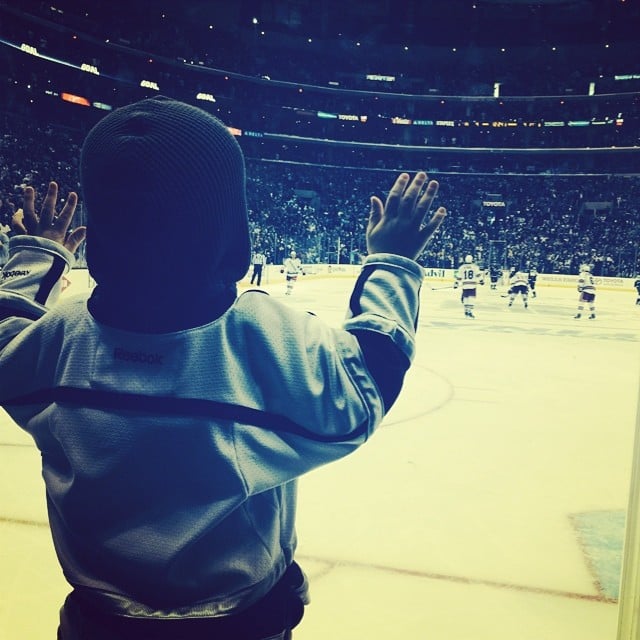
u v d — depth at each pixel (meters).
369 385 0.89
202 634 0.88
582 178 38.03
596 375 7.73
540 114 38.53
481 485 3.86
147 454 0.84
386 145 38.41
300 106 38.50
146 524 0.86
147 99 0.87
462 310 16.22
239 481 0.84
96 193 0.83
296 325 0.89
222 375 0.85
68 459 0.87
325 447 0.89
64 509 0.90
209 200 0.82
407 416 5.52
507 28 36.06
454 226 34.28
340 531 3.15
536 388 6.87
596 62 37.19
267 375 0.86
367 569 2.77
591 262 28.17
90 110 30.30
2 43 25.41
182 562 0.88
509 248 30.30
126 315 0.87
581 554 2.96
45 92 27.95
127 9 31.02
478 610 2.47
